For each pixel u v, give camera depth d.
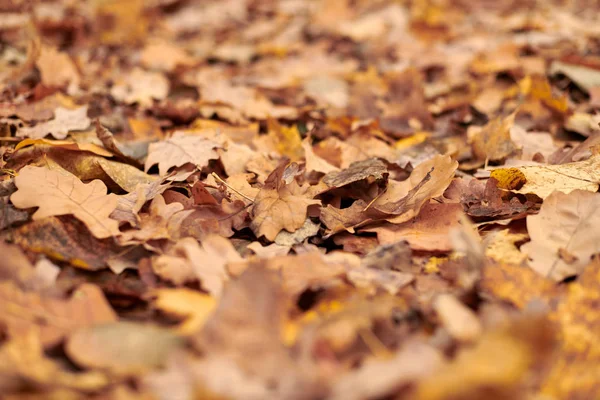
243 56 2.12
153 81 1.75
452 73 1.86
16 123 1.48
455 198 1.37
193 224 1.30
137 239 1.27
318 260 1.23
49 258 1.25
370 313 1.17
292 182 1.36
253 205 1.33
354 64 2.01
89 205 1.29
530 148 1.48
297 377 1.12
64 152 1.39
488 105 1.67
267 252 1.28
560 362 1.15
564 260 1.25
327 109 1.67
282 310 1.17
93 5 2.32
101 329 1.16
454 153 1.47
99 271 1.25
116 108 1.62
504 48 1.84
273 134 1.54
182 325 1.19
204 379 1.12
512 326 1.11
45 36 2.08
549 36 2.05
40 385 1.12
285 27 2.57
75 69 1.70
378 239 1.30
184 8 2.89
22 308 1.17
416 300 1.22
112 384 1.14
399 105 1.67
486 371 1.07
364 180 1.39
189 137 1.46
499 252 1.28
